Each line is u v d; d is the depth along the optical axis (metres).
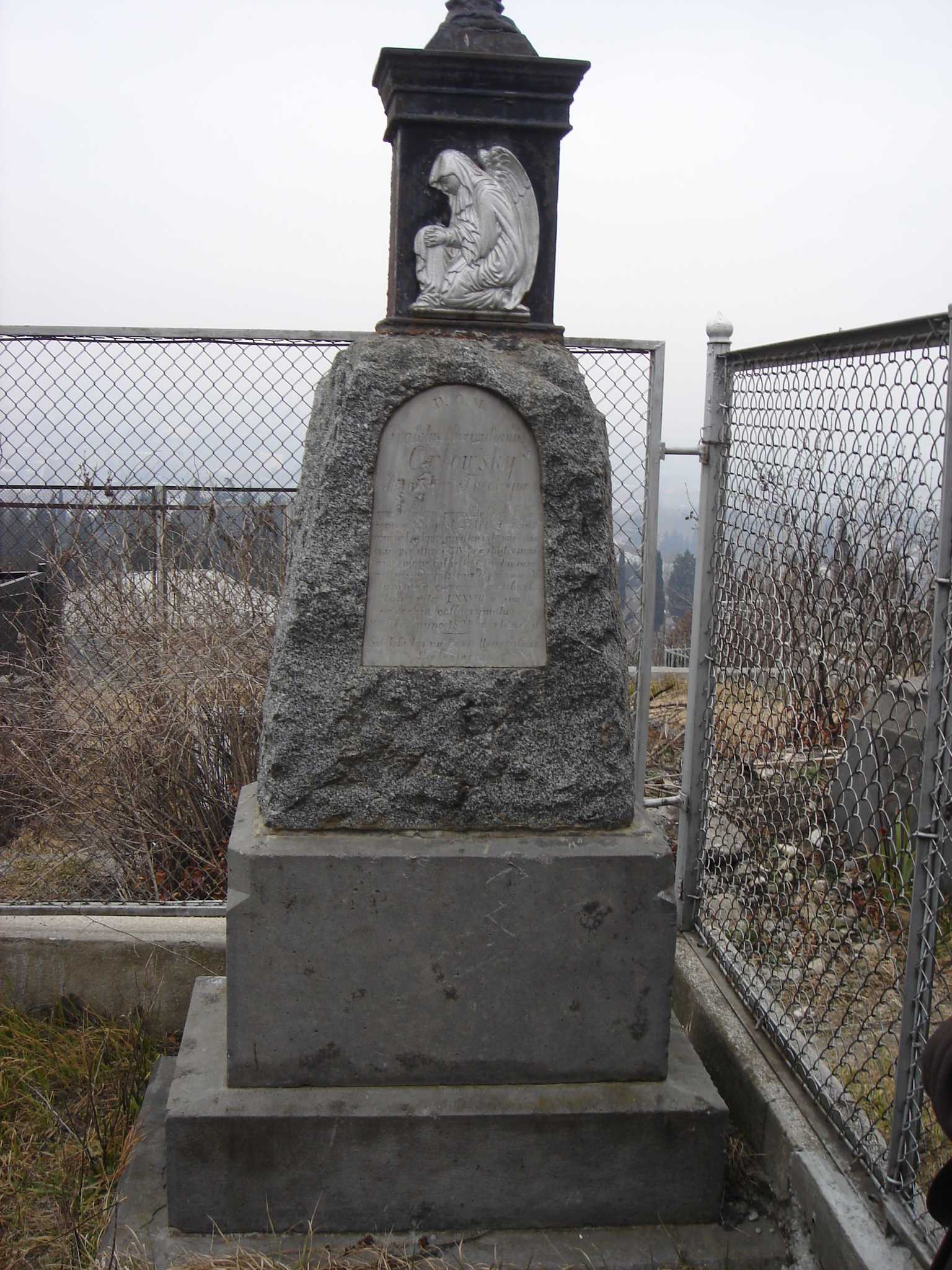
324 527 2.49
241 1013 2.52
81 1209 2.64
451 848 2.52
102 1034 3.38
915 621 2.59
